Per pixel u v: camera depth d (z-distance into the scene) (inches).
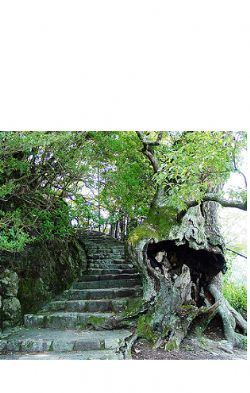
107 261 366.9
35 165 259.3
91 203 313.7
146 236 238.4
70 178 275.7
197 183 185.8
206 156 174.4
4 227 209.8
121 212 349.7
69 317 236.5
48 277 282.0
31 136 179.6
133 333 218.4
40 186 273.4
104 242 444.5
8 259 244.4
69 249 341.1
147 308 233.3
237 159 189.9
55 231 295.9
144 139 255.6
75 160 260.1
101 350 196.7
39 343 200.7
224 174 184.4
